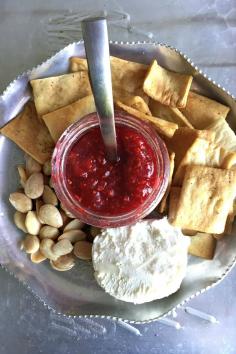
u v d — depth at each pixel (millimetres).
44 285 291
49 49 315
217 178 264
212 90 283
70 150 262
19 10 317
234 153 270
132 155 254
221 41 310
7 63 315
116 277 271
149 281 268
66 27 315
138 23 314
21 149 293
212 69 309
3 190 295
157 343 304
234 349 299
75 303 289
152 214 279
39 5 317
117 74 284
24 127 289
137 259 269
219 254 278
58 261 285
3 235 293
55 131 279
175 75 281
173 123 271
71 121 278
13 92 286
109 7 315
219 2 313
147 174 255
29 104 292
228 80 308
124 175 254
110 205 256
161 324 304
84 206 258
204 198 264
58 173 262
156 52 283
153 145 262
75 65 286
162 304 280
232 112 284
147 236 271
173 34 312
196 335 301
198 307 301
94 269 278
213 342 300
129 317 282
